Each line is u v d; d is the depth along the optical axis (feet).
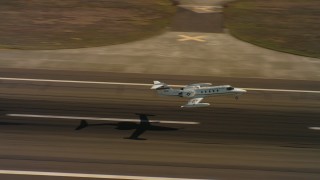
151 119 397.60
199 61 572.10
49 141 349.00
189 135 365.81
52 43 631.15
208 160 323.98
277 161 325.01
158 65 553.23
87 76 508.53
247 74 529.04
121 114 407.44
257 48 630.33
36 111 409.08
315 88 487.61
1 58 561.43
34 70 523.29
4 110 408.46
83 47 616.80
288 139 362.53
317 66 562.66
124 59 572.51
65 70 526.98
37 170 304.71
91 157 324.80
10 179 292.81
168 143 350.43
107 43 638.12
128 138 358.02
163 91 366.02
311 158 330.95
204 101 442.91
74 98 444.14
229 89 375.86
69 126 378.73
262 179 298.97
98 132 368.27
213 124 389.19
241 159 326.65
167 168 310.86
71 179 294.25
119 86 479.82
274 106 435.53
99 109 417.49
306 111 424.87
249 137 364.38
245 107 431.02
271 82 504.02
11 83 479.00
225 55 598.34
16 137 354.33
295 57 595.06
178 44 641.40
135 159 323.16
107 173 302.66
